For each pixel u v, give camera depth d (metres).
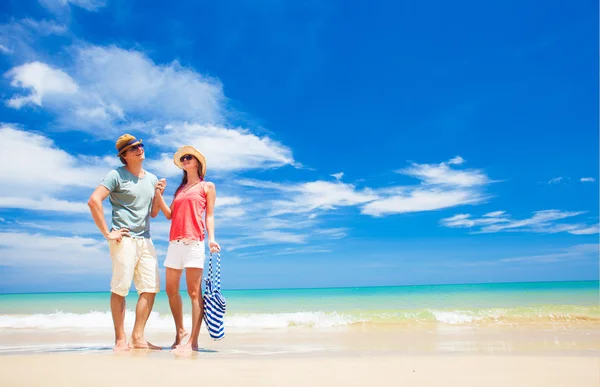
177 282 3.82
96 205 3.55
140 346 3.84
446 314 9.48
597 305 11.45
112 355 3.36
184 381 2.24
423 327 7.72
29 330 7.62
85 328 8.04
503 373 2.56
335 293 22.55
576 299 14.81
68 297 22.30
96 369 2.59
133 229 3.80
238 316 9.28
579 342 5.24
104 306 15.12
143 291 3.88
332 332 6.90
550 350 4.42
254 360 3.05
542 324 8.02
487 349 4.53
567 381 2.32
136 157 3.82
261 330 7.44
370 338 5.81
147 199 3.91
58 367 2.66
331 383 2.22
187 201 3.78
